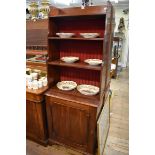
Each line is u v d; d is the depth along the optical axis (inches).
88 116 72.6
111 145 90.0
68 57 84.3
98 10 68.1
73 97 76.7
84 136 77.5
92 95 77.7
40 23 92.6
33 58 100.0
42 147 88.5
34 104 82.1
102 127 80.0
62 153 84.0
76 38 70.6
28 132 91.3
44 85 88.0
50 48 80.0
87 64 76.8
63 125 81.6
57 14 76.3
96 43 79.6
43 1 89.7
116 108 132.3
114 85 190.1
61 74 94.0
